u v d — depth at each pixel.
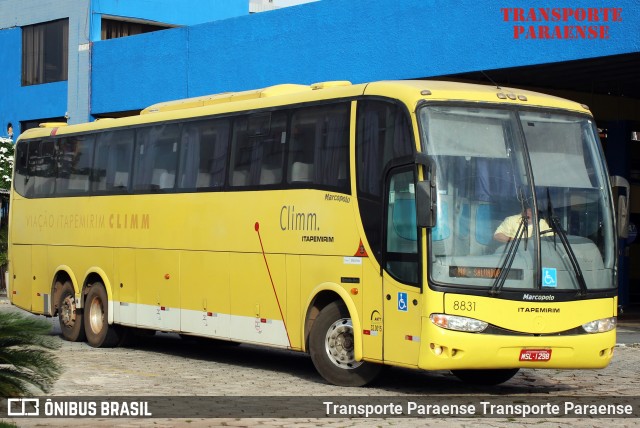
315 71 26.08
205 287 16.19
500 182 12.55
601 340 12.73
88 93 34.25
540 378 15.02
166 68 30.98
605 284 12.91
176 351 18.69
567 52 20.69
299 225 14.25
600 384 14.35
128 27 37.12
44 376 10.57
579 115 13.34
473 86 13.30
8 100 38.09
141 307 17.77
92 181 19.38
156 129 17.77
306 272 14.06
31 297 21.11
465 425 10.61
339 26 25.38
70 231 19.92
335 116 13.87
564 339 12.44
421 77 23.52
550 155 12.94
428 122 12.48
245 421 10.66
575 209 12.89
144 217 17.78
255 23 27.92
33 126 37.50
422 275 12.12
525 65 21.42
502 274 12.22
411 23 23.58
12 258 21.86
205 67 29.59
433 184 11.92
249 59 28.11
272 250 14.74
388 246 12.74
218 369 15.70
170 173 17.25
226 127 16.05
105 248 18.83
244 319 15.32
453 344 11.96
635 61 21.41
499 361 12.16
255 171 15.27
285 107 14.85
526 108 13.00
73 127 20.28
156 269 17.39
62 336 20.83
